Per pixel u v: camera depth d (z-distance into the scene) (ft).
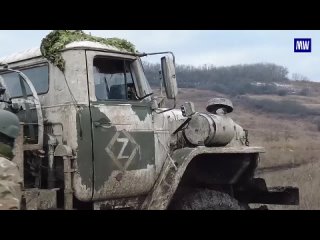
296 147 87.04
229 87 201.46
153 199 21.42
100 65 20.74
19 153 17.72
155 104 21.85
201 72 212.84
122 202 20.95
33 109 19.42
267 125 146.82
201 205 23.93
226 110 25.81
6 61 22.09
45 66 20.77
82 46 20.01
